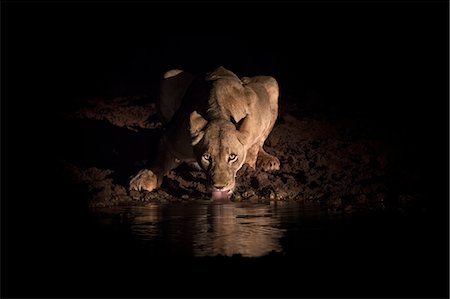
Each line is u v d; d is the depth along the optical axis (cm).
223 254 1334
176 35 5228
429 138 2536
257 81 2353
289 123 2786
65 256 1345
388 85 3747
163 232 1513
